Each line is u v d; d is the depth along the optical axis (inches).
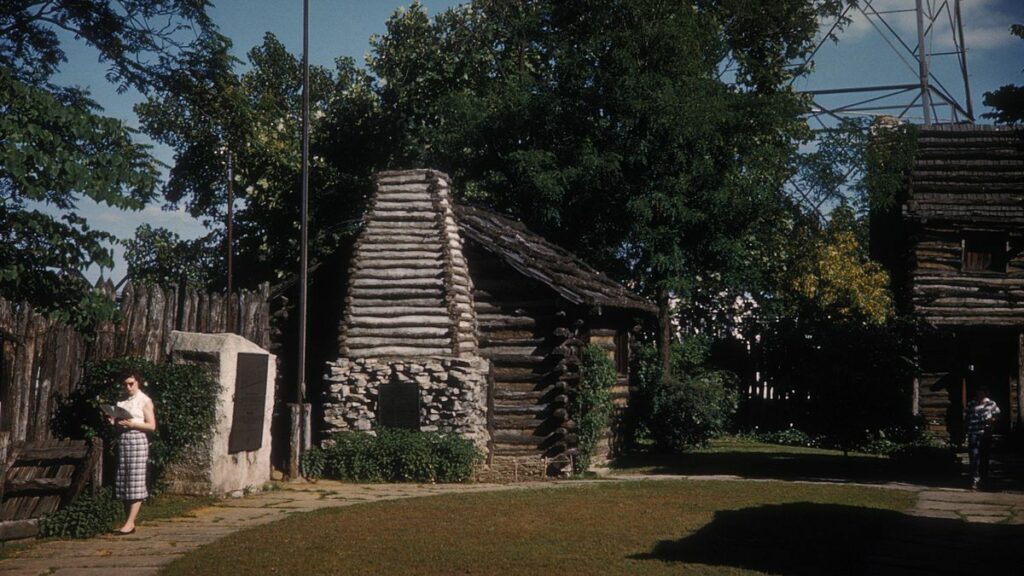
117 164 612.1
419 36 1315.2
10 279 571.5
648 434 1005.8
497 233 828.0
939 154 1163.9
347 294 754.2
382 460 686.5
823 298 1169.4
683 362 1150.3
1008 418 1052.5
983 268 1088.2
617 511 513.7
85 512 448.1
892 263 1246.3
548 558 385.7
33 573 366.6
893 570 370.9
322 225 1263.5
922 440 880.3
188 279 1310.3
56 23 976.3
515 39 1237.7
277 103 1385.3
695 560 382.0
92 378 533.6
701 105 1050.1
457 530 452.4
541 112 1141.1
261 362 624.4
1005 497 599.2
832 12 1255.5
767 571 363.6
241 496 591.5
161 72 1047.6
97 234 625.9
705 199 1075.3
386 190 799.7
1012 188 1103.0
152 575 362.3
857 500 569.9
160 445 531.2
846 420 775.7
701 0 1203.9
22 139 575.5
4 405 495.2
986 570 372.8
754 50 1259.2
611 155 1062.4
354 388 724.0
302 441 706.2
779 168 1171.9
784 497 576.1
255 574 358.9
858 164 1148.5
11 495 441.1
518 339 788.0
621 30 1102.4
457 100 1200.8
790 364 822.5
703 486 641.0
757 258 1198.3
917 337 978.1
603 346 880.9
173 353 575.2
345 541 423.8
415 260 761.0
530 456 759.1
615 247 1134.4
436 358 723.4
